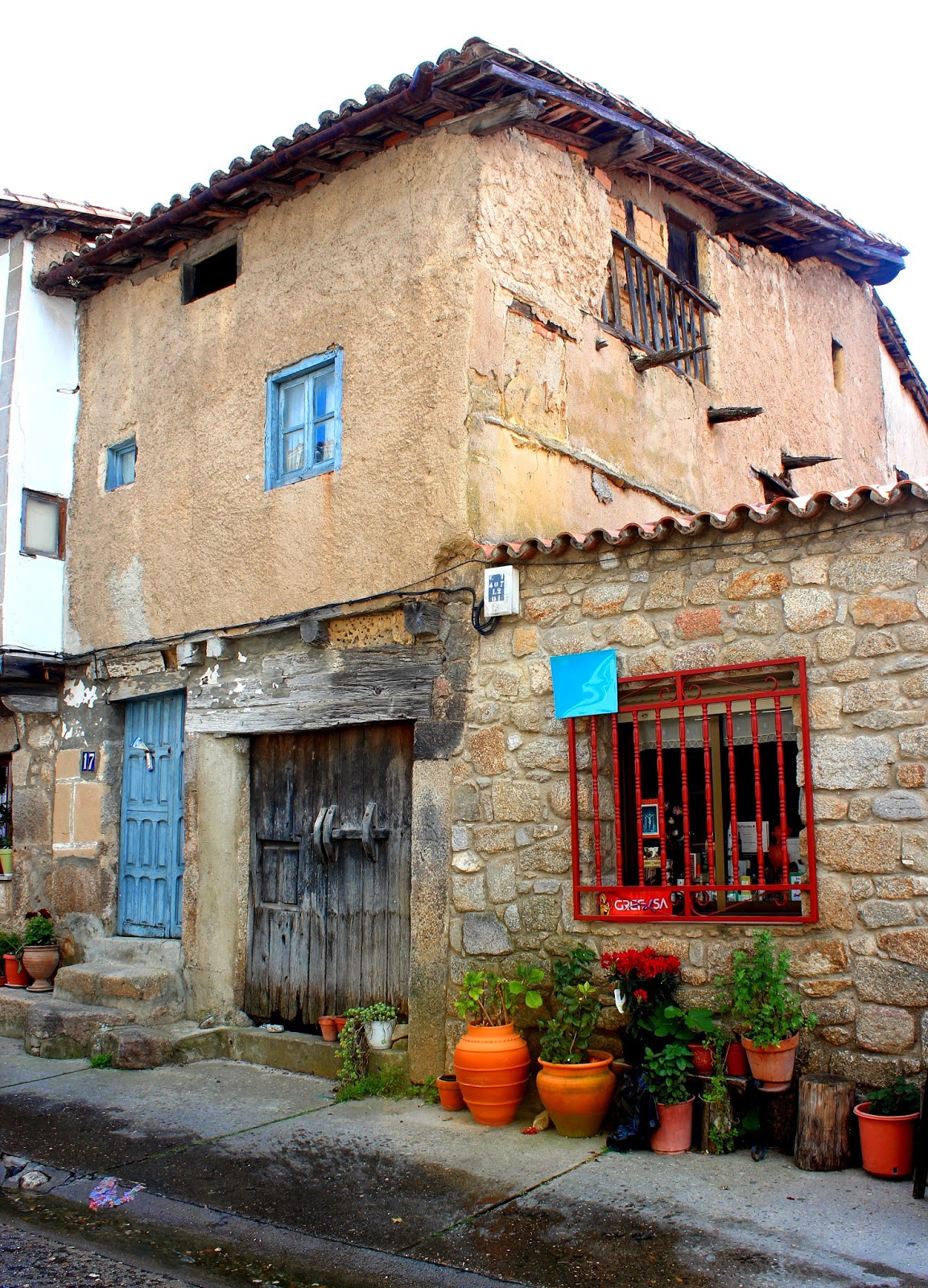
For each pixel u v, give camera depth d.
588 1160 5.27
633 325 8.56
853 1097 5.05
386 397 7.06
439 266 6.91
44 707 9.44
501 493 6.87
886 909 5.09
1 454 9.26
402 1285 4.13
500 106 6.71
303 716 7.42
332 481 7.30
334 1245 4.49
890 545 5.25
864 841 5.18
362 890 7.21
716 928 5.57
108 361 9.30
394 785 7.09
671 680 5.86
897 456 13.98
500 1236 4.48
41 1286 4.19
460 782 6.54
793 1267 4.08
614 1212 4.64
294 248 7.81
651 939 5.76
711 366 9.69
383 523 6.97
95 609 9.08
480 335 6.79
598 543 6.07
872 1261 4.09
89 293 9.52
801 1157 5.02
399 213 7.18
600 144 7.91
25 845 9.59
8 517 9.12
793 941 5.33
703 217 9.85
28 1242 4.62
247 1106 6.39
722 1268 4.11
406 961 6.89
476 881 6.40
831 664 5.36
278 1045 7.27
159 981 7.87
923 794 5.05
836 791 5.28
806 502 5.46
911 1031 4.98
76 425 9.55
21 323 9.37
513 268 7.14
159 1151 5.65
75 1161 5.55
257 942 7.82
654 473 8.54
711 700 5.71
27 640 9.10
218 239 8.44
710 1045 5.39
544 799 6.22
